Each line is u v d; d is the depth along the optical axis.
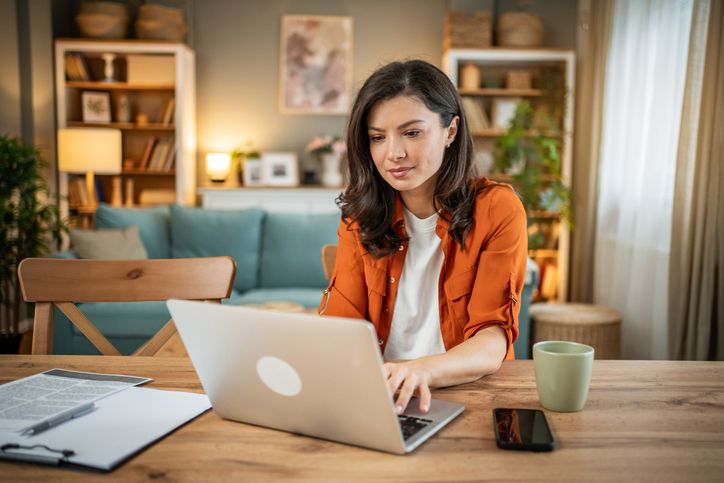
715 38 2.38
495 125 4.65
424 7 4.99
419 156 1.03
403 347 1.28
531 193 4.20
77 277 1.23
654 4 3.20
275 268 3.62
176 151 4.68
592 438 0.70
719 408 0.80
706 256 2.41
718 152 2.37
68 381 0.90
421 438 0.68
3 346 3.28
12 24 4.08
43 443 0.66
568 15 4.89
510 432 0.70
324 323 0.61
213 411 0.79
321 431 0.69
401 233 1.23
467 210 1.14
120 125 4.69
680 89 2.82
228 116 5.08
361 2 5.00
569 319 2.87
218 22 5.01
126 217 3.61
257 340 0.66
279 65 5.05
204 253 3.63
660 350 2.95
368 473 0.60
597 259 3.80
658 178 2.99
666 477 0.60
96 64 4.81
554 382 0.78
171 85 4.61
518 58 4.54
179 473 0.60
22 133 4.23
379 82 1.03
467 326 1.08
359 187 1.19
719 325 2.39
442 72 1.09
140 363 1.02
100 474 0.60
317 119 5.11
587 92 4.06
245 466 0.62
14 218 3.40
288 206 4.68
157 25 4.52
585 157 4.09
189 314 0.70
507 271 1.09
